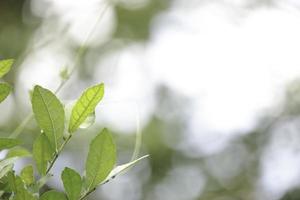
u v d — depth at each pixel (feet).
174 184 19.02
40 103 3.77
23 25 15.78
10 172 3.53
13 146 3.71
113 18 19.22
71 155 14.24
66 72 6.63
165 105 20.47
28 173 3.80
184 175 19.33
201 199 19.35
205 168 19.76
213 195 19.60
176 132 19.90
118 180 17.17
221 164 20.06
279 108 21.03
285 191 19.20
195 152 19.81
